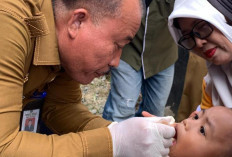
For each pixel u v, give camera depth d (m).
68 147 1.07
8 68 1.00
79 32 1.12
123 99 2.59
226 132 1.38
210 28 1.46
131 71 2.54
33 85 1.29
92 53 1.14
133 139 1.12
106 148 1.11
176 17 1.57
